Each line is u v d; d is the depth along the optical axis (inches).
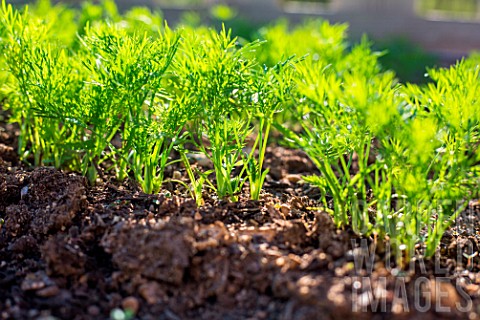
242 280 28.3
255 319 27.5
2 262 29.8
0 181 33.1
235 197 32.3
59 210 30.9
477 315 27.3
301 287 27.3
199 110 32.0
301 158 40.1
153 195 32.6
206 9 84.2
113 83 31.6
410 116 28.5
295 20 88.8
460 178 28.9
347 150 31.1
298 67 29.9
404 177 28.6
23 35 34.4
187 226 28.7
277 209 31.8
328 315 26.8
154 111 32.5
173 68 32.6
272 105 31.5
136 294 28.2
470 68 33.8
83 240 29.6
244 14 89.2
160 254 28.2
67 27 43.7
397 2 88.6
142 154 32.5
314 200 34.4
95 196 33.0
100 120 33.0
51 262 28.5
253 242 29.5
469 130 29.7
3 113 43.3
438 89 31.5
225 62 31.5
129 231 28.9
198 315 27.7
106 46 31.9
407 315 27.0
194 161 38.0
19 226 31.1
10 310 27.7
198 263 28.4
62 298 28.1
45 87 33.0
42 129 35.4
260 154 32.2
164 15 84.6
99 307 27.9
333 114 28.9
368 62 42.6
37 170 33.5
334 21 89.1
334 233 29.5
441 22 89.0
